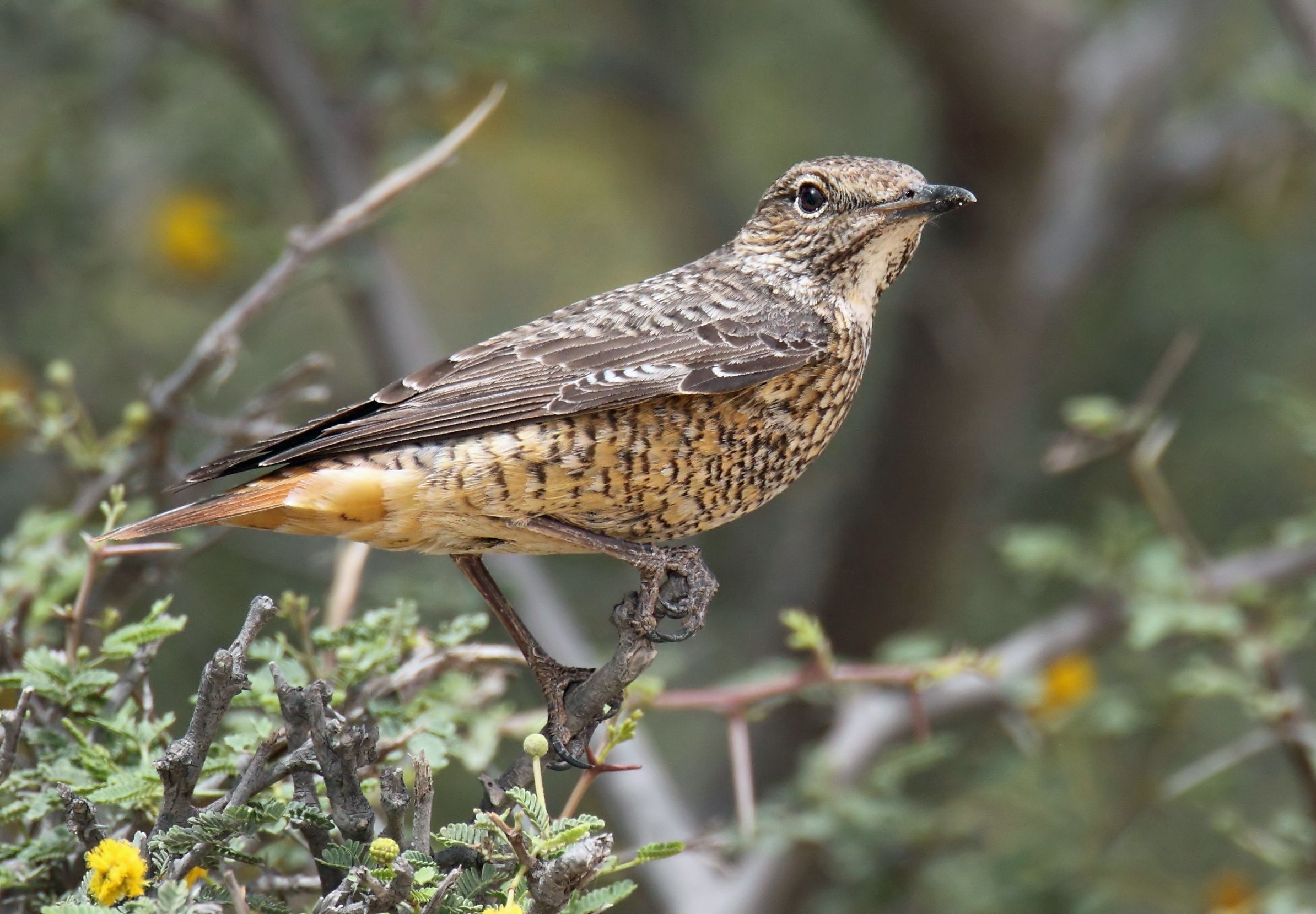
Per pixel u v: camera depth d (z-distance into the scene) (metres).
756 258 8.27
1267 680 9.48
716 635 16.44
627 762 10.28
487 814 5.02
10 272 13.01
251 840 6.05
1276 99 12.24
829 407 7.73
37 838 5.98
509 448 6.99
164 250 12.91
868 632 16.41
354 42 11.54
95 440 8.67
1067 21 15.50
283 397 8.24
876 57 18.08
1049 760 10.67
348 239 11.02
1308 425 10.91
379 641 6.82
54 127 13.20
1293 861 8.99
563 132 19.75
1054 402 16.75
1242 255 15.96
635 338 7.52
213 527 8.66
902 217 7.97
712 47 18.64
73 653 6.36
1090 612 10.69
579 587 15.07
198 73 14.04
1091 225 15.77
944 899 10.13
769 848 9.36
